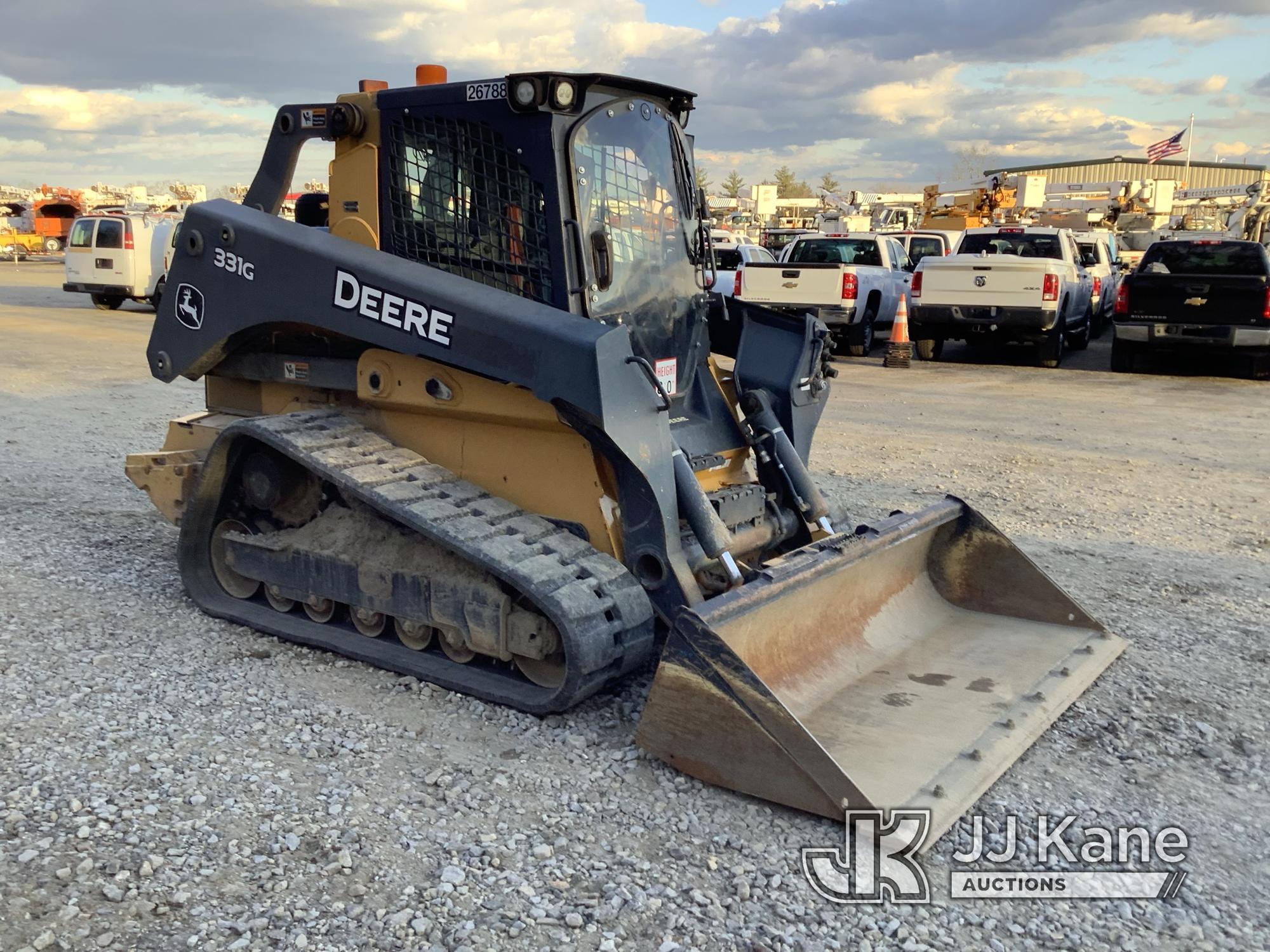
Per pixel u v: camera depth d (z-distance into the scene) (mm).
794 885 3188
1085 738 4176
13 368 13102
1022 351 17859
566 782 3717
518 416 4414
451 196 4668
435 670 4477
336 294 4641
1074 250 17812
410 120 4730
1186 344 14117
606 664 3996
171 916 2924
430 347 4387
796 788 3475
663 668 3678
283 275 4797
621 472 4246
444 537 4148
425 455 4867
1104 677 4727
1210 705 4480
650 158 4930
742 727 3551
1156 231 27141
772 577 3953
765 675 4043
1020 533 7016
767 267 16359
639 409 4141
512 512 4488
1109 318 22625
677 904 3066
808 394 5391
